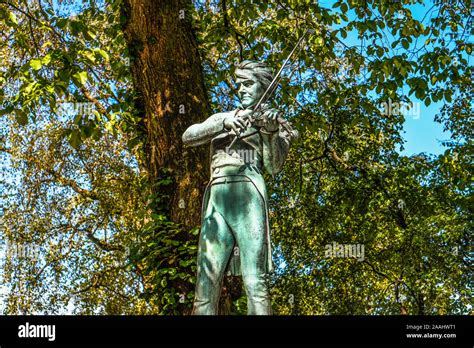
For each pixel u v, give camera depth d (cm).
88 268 2031
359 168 1869
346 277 1905
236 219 710
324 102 1569
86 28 1161
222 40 1533
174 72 1183
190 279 1050
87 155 1962
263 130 741
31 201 1966
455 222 1795
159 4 1191
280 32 1542
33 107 1120
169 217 1139
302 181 1872
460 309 1834
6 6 1227
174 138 1160
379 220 1919
